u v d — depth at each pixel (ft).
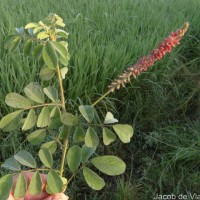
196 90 16.99
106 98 15.30
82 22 19.26
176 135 14.83
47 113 5.30
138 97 16.39
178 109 16.66
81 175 13.09
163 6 22.77
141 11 21.62
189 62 18.45
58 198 5.93
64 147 5.64
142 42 18.01
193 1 24.31
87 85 15.93
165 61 17.83
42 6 20.90
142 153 14.58
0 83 15.44
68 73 16.14
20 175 5.02
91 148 5.38
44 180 5.99
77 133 5.30
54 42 4.96
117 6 22.34
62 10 20.90
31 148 13.26
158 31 19.81
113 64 16.67
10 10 20.39
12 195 5.75
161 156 14.15
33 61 15.76
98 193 13.00
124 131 5.06
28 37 5.36
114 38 19.22
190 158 13.67
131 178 13.62
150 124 15.89
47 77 5.50
